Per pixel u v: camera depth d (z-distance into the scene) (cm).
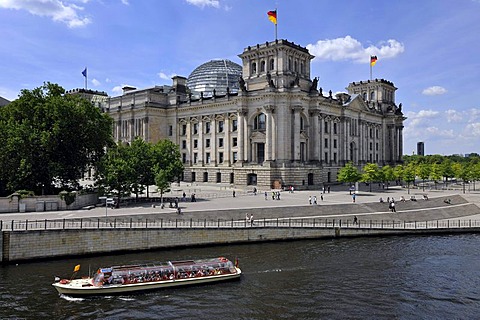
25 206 7069
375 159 17950
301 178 12169
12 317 3512
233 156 13675
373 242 6469
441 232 7269
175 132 15500
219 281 4491
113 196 8506
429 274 4828
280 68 12419
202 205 8006
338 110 15075
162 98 15738
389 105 18862
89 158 9262
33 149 7931
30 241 5109
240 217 7100
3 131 7838
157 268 4419
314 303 3919
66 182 8750
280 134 12238
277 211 7538
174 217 6731
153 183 9006
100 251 5444
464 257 5594
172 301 3966
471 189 13388
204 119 14588
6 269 4819
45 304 3825
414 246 6222
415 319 3588
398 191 12244
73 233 5309
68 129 8294
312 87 13012
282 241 6431
